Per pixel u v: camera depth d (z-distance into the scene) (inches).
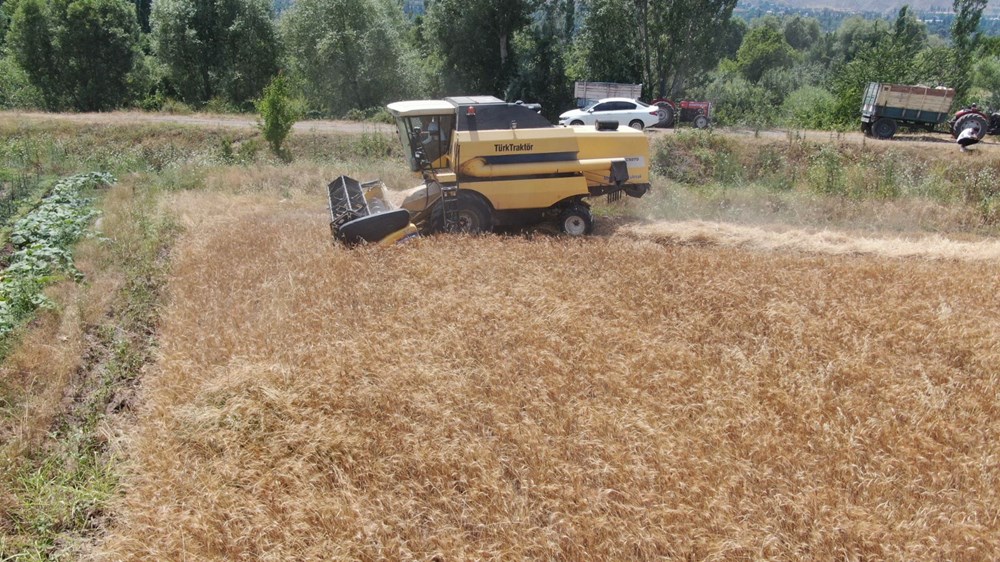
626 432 242.2
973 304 380.5
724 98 1497.3
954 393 283.4
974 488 219.9
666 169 904.3
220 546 196.2
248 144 908.6
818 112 1254.9
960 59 1272.1
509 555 190.4
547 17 1557.6
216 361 297.4
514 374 284.0
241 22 1476.4
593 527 199.0
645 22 1433.3
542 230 563.8
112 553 193.9
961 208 733.9
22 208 576.4
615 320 342.6
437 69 1567.4
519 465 229.0
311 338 313.4
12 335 315.3
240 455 234.4
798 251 522.6
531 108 518.0
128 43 1374.3
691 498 209.9
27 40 1309.1
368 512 204.7
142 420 258.4
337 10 1422.2
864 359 304.5
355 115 1273.4
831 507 208.2
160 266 436.8
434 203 518.3
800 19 3902.6
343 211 477.1
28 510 217.2
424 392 269.0
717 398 269.6
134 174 754.8
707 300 370.3
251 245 462.0
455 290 377.7
